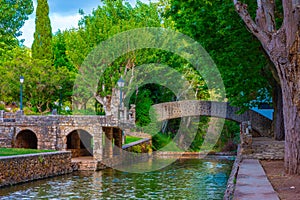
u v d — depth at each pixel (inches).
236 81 1071.6
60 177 1191.6
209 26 938.7
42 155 1156.5
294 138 621.0
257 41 892.6
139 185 1047.6
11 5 2377.0
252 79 1073.5
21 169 1061.1
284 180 572.7
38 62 1867.6
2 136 1462.8
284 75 602.5
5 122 1467.8
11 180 1018.7
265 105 1808.6
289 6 577.0
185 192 931.3
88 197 875.4
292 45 577.6
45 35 2138.3
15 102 1961.1
